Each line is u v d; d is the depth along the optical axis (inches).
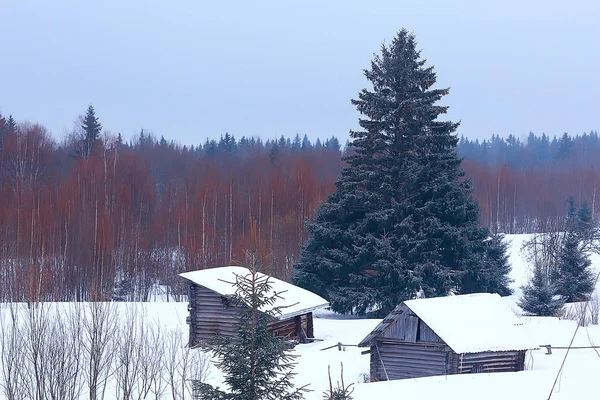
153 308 1900.8
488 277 2223.2
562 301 2191.2
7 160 3946.9
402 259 2085.4
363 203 2198.6
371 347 1310.3
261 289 508.1
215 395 497.7
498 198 4840.1
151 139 6707.7
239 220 3587.6
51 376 1035.3
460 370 1197.7
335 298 2065.7
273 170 4515.3
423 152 2306.8
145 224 3597.4
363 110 2341.3
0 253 2632.9
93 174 3538.4
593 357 1386.6
